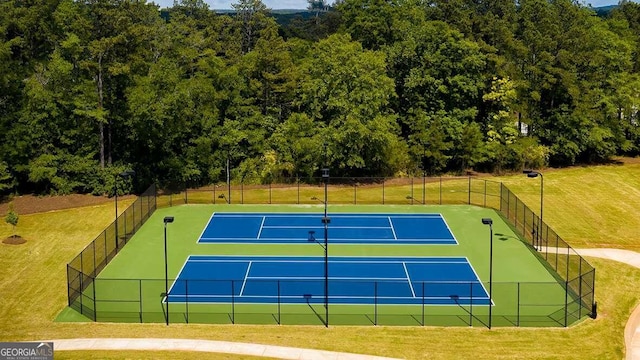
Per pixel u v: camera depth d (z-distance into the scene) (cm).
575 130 7750
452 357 3123
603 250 4897
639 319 3688
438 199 6331
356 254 4784
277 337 3325
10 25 6369
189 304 3803
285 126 7069
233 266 4503
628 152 8625
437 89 7519
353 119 6669
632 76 8088
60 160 6362
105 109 6431
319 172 7262
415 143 7388
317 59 7156
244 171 7075
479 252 4806
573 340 3331
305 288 4084
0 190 6244
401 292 4022
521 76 7800
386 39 8194
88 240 5009
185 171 6725
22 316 3591
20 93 6328
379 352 3167
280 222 5597
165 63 6550
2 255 4628
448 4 9094
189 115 6544
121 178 6353
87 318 3572
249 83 7525
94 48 6116
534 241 5006
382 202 6234
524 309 3728
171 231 5297
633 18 10875
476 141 7412
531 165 7769
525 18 8669
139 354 3097
